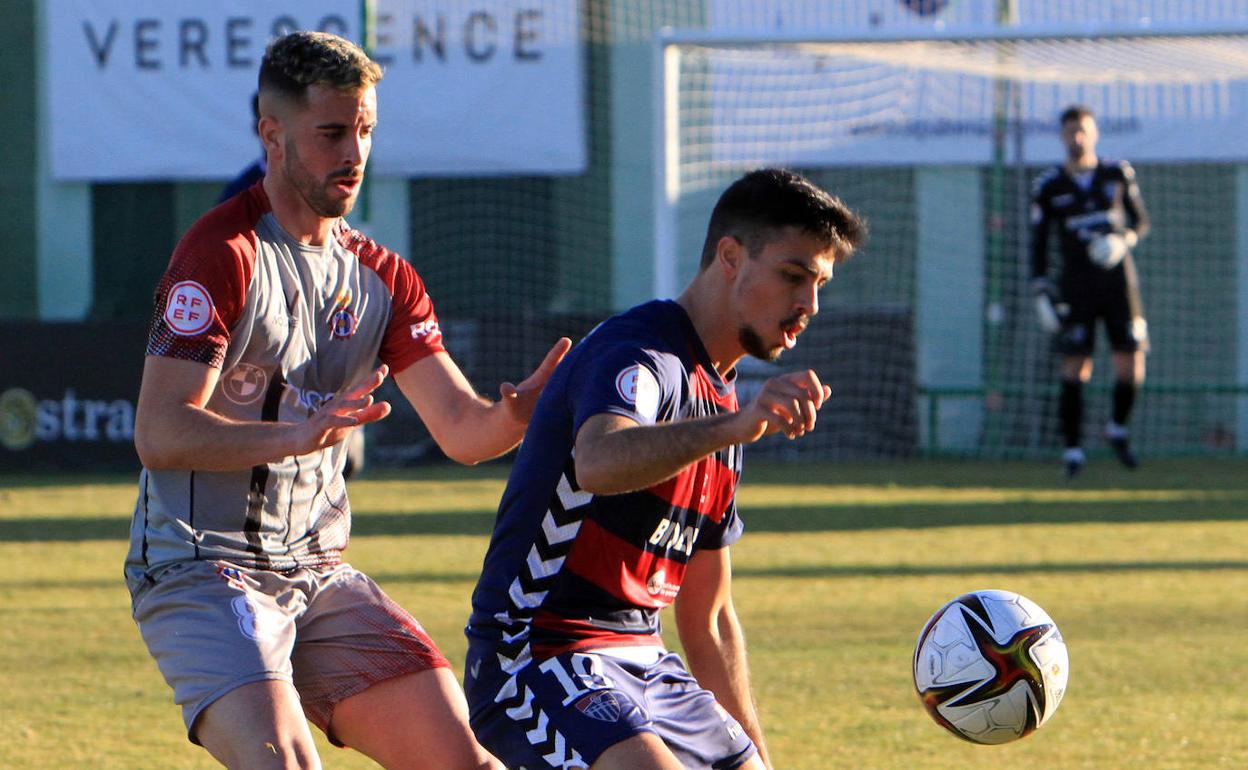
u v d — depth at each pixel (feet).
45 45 135.74
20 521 86.02
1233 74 114.93
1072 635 53.31
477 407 28.68
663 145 105.91
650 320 24.90
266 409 27.45
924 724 41.32
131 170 130.41
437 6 127.85
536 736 24.23
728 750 25.82
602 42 133.08
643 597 25.36
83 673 48.19
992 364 127.85
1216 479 106.42
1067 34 104.63
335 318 28.12
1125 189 105.50
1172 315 132.16
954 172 130.72
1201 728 40.81
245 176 52.21
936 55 114.73
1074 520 84.43
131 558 27.25
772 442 123.65
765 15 129.29
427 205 136.05
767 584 63.98
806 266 24.25
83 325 112.47
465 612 57.31
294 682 27.91
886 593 61.72
